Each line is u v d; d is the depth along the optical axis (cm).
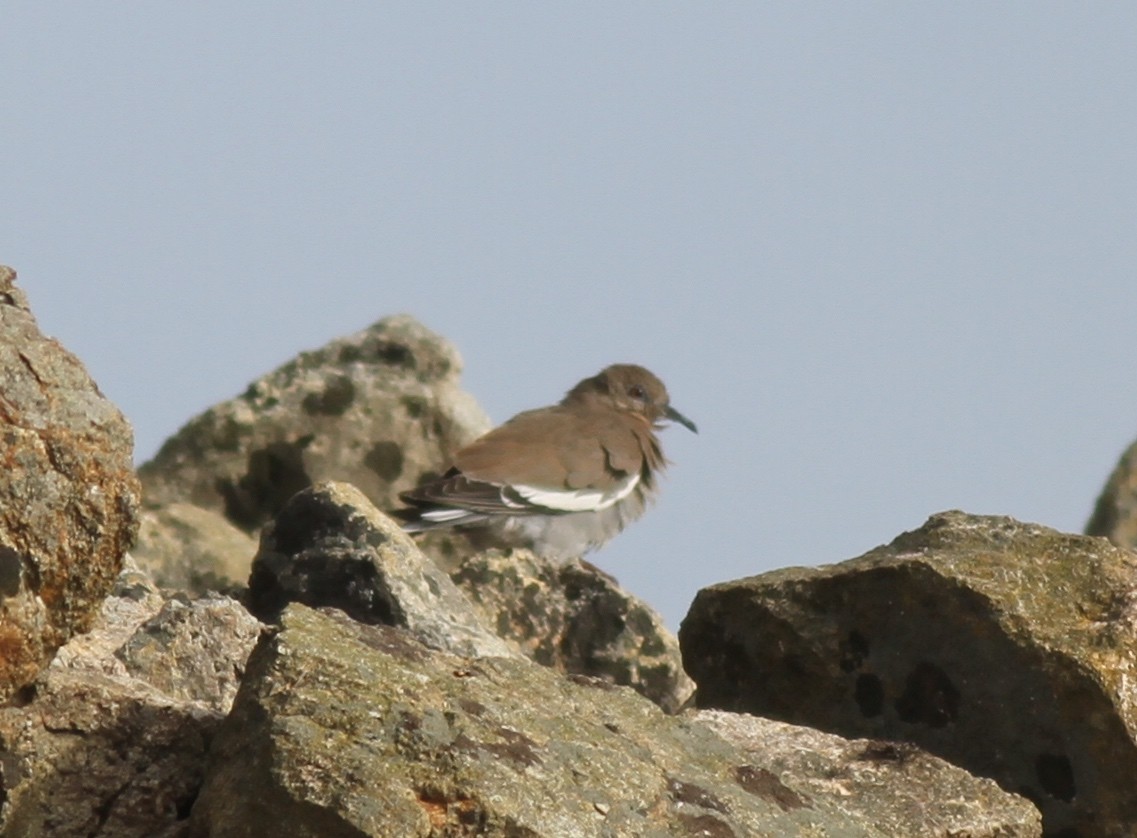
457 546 2550
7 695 919
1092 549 1222
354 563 1526
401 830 816
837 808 991
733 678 1305
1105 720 1129
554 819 848
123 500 931
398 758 848
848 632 1245
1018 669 1163
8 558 902
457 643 1502
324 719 861
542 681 986
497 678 965
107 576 935
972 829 1035
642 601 1877
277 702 873
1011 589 1188
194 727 954
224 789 863
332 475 2545
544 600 1867
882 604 1227
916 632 1211
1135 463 2784
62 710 944
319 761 835
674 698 1847
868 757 1098
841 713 1248
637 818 881
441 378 2633
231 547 2170
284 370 2600
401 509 2488
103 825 926
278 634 914
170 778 938
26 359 926
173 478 2508
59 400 923
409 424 2586
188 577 2120
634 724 980
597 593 1872
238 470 2517
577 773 890
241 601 1598
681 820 901
